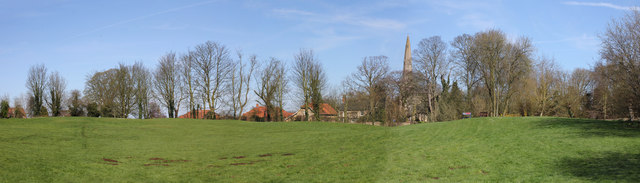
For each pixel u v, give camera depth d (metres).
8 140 28.69
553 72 69.12
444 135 33.03
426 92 70.50
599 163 17.56
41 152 23.39
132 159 23.34
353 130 46.31
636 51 29.09
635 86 29.77
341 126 50.88
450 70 70.81
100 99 72.75
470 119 42.44
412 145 28.38
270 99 69.94
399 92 72.44
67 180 16.44
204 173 19.33
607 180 14.45
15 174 16.41
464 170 18.38
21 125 42.97
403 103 73.19
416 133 35.97
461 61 65.38
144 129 44.62
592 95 66.00
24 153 22.16
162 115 83.56
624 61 29.97
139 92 72.12
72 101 79.19
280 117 74.00
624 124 30.39
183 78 68.50
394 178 17.31
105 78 73.38
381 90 74.19
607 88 43.97
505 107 60.50
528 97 65.88
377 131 40.50
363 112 85.88
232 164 22.19
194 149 29.56
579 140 24.14
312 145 31.44
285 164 21.89
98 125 46.25
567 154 20.22
